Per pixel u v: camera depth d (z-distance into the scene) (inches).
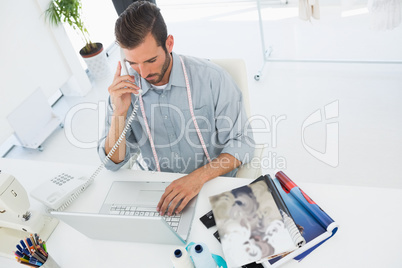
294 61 121.3
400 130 93.0
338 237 42.6
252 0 165.9
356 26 133.6
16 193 47.3
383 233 42.0
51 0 116.0
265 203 46.1
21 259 42.4
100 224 42.2
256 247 41.8
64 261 46.4
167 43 49.4
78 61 129.3
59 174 56.9
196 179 51.3
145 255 45.2
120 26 45.6
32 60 114.0
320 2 138.9
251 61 130.0
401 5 90.0
